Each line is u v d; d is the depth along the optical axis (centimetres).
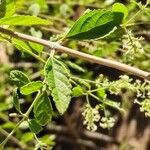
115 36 41
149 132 122
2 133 59
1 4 38
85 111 43
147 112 42
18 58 96
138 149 121
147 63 75
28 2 78
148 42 79
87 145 131
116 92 44
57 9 86
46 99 39
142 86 42
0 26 41
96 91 46
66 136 130
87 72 86
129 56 42
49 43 39
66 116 125
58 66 37
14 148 99
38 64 96
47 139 80
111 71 88
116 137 126
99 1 86
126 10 39
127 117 122
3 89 90
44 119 38
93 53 59
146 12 42
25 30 74
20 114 43
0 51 90
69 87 37
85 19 39
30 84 39
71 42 69
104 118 46
